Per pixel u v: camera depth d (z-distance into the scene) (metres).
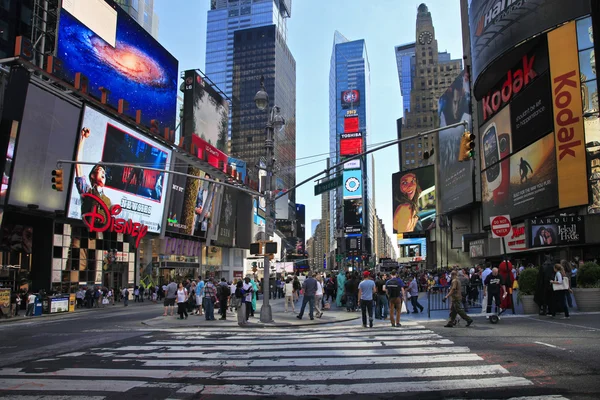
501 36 39.28
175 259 53.06
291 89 178.88
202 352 10.80
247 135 149.00
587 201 30.95
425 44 144.00
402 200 82.19
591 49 31.80
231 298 24.45
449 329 13.48
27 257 35.38
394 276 15.33
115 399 6.73
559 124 33.28
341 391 6.92
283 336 13.63
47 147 32.50
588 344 9.90
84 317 24.20
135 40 45.59
